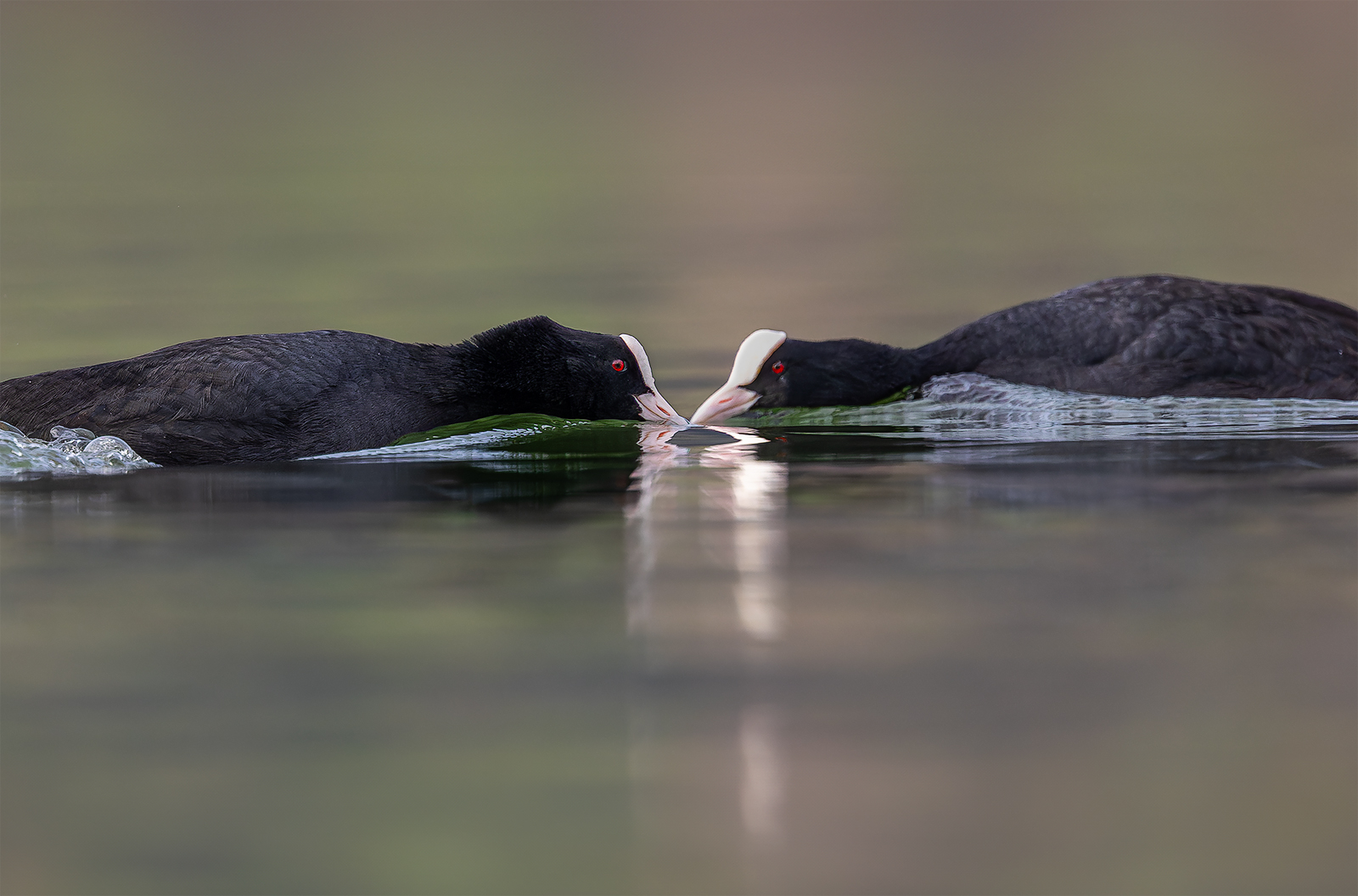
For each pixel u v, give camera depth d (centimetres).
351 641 794
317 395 1359
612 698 718
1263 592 852
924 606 841
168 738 680
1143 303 1739
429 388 1472
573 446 1412
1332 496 1084
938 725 686
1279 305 1720
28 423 1326
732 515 1070
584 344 1566
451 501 1126
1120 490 1122
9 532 1022
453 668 754
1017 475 1203
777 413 1734
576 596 868
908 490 1150
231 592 877
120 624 821
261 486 1186
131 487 1182
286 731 687
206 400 1310
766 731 682
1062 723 687
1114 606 835
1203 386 1656
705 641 788
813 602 851
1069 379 1723
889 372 1798
